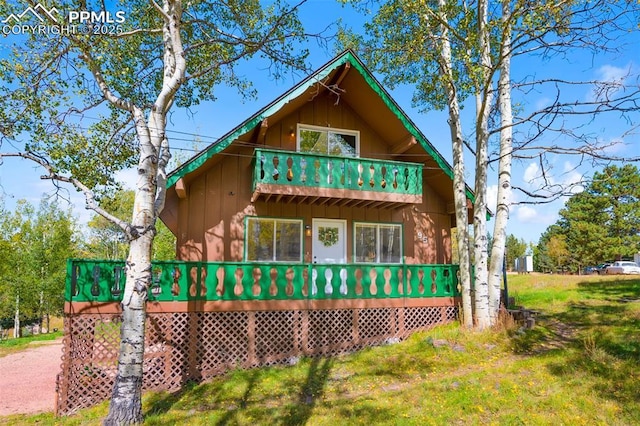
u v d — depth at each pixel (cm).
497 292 1060
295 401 705
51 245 2405
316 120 1248
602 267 3659
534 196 1005
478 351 907
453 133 1170
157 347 847
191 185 1103
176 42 766
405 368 845
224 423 615
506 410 618
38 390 958
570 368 746
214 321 907
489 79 966
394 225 1295
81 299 800
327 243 1220
